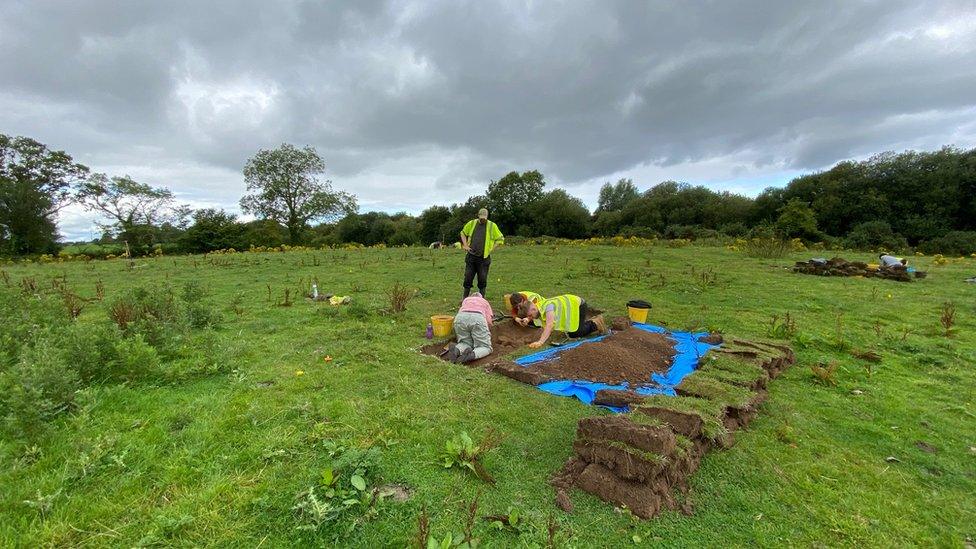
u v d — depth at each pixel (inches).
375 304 269.3
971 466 103.6
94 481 88.4
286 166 1423.5
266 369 156.2
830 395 141.6
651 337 185.9
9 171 1067.3
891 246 848.9
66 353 135.3
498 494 89.4
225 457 98.6
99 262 652.7
